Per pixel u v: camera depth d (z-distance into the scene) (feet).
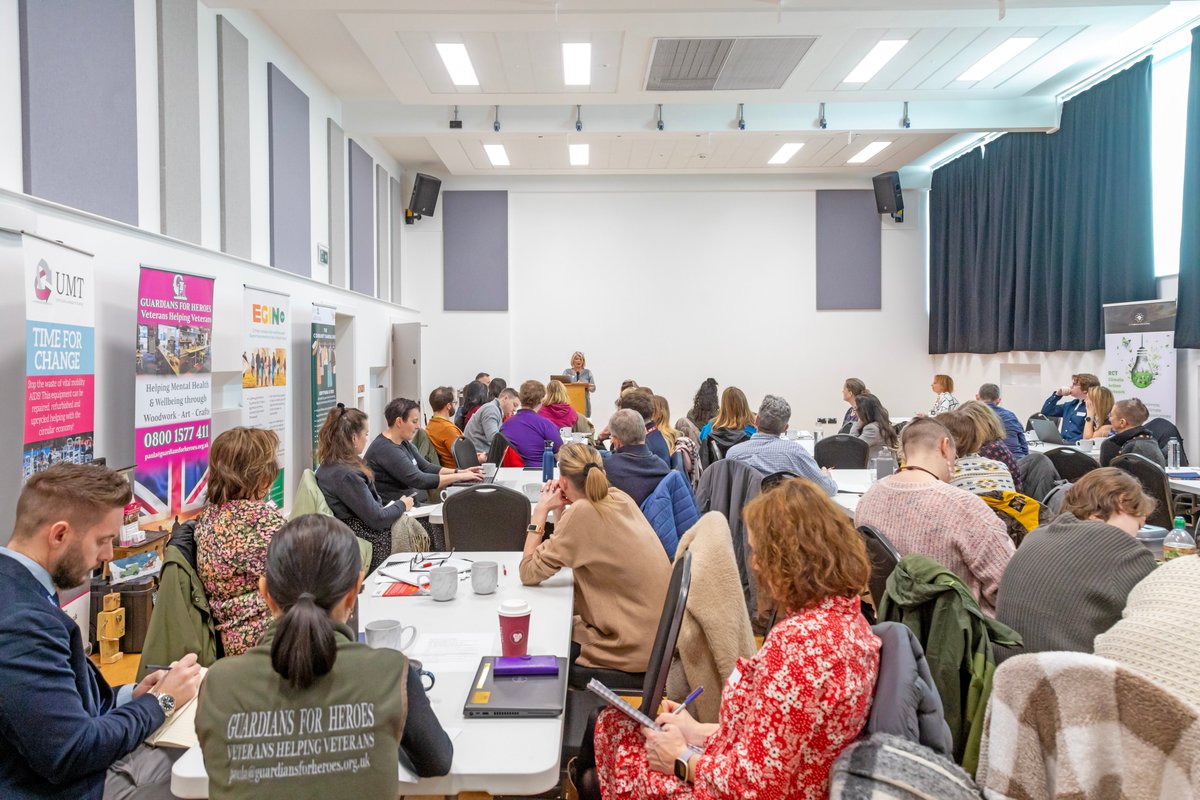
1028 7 16.34
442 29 16.89
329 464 10.29
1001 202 28.17
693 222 33.42
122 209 12.44
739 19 16.65
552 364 33.45
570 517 7.36
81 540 4.66
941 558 7.17
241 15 17.31
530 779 4.15
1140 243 21.53
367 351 27.17
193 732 5.15
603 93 21.34
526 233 33.40
